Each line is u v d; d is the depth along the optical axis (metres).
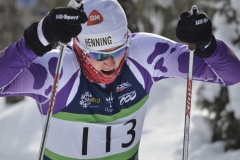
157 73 8.20
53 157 7.89
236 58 7.98
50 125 7.73
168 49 8.20
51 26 6.72
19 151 20.16
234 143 15.88
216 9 16.52
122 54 7.45
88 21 7.25
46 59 7.62
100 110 7.70
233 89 15.28
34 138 20.98
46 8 37.78
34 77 7.41
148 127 19.48
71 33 6.75
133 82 7.91
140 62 7.98
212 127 16.67
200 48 7.48
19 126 22.28
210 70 8.13
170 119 19.84
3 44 31.41
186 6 28.14
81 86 7.63
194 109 18.47
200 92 17.05
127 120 7.89
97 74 7.50
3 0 31.45
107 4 7.31
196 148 16.33
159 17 28.61
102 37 7.23
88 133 7.69
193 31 7.15
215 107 16.45
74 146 7.73
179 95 22.02
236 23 16.06
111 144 7.83
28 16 40.59
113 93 7.75
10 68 7.00
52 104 7.20
